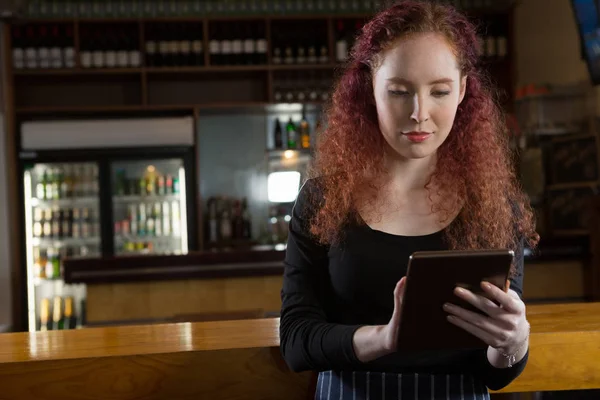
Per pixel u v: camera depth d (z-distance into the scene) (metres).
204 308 4.36
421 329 1.07
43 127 6.18
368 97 1.30
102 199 6.25
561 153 5.64
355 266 1.22
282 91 6.56
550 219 5.65
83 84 6.69
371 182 1.26
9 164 6.18
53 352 1.53
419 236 1.23
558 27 6.06
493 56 6.59
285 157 6.83
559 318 1.70
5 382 1.45
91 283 4.27
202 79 6.77
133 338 1.67
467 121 1.32
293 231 1.30
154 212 6.48
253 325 1.81
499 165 1.31
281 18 6.45
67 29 6.36
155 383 1.49
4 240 6.12
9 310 6.13
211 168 6.79
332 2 6.54
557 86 5.71
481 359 1.21
